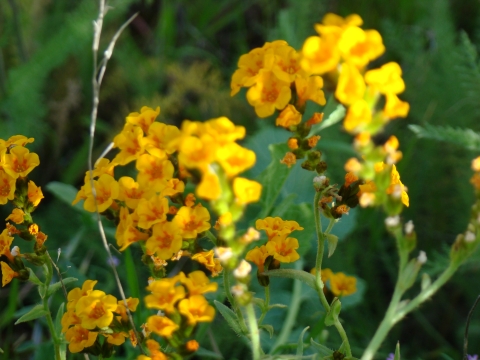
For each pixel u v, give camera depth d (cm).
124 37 525
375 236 400
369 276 399
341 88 170
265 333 319
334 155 428
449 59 449
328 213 206
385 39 507
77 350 210
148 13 568
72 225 410
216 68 539
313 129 233
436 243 419
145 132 209
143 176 198
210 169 166
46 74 452
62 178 461
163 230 193
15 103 438
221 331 340
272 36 493
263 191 306
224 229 175
